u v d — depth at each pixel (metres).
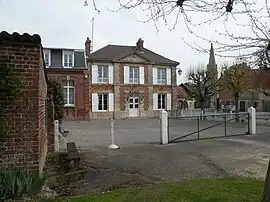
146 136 17.31
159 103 39.62
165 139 13.67
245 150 11.55
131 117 37.97
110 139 15.73
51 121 11.42
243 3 4.48
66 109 34.03
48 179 6.99
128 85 37.91
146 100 38.72
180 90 52.38
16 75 5.97
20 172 5.78
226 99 50.78
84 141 14.84
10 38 5.88
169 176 7.52
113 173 7.75
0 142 5.83
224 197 5.50
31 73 6.09
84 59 35.47
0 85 5.76
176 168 8.43
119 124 28.14
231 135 16.48
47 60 33.56
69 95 34.28
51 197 5.66
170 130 20.45
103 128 23.50
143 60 38.69
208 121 29.36
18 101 5.97
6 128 5.86
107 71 37.16
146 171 8.04
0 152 5.82
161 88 39.62
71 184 6.69
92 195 5.77
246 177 7.35
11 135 5.91
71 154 8.73
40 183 6.09
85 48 37.81
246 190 5.95
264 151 11.27
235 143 13.44
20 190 5.64
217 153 10.90
